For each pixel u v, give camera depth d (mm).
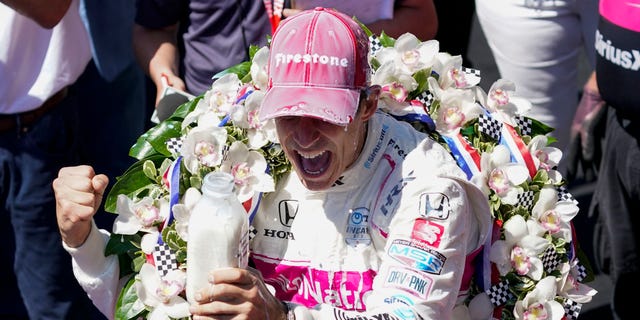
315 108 3951
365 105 4164
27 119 6703
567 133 7449
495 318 4652
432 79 4852
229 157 4594
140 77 8672
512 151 4848
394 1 6078
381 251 4332
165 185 4660
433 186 4176
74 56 6715
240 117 4605
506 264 4652
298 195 4465
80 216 4453
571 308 4859
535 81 7172
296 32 4066
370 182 4348
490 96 4973
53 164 6855
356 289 4344
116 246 4676
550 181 4863
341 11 5938
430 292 4098
